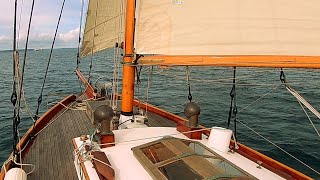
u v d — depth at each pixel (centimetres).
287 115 1358
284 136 1046
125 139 445
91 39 1020
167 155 356
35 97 1994
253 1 338
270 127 1162
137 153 375
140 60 431
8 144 1009
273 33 330
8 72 4284
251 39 344
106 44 957
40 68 4862
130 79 547
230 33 356
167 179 308
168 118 775
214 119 1294
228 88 2195
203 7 371
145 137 455
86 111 784
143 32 419
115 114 571
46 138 602
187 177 304
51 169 449
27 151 525
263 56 323
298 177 372
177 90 2108
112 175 320
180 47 391
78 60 1062
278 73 2597
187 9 382
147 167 338
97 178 333
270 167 371
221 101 1714
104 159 357
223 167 341
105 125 418
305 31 316
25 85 2708
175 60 377
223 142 413
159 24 405
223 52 362
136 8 491
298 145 954
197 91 2073
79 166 390
